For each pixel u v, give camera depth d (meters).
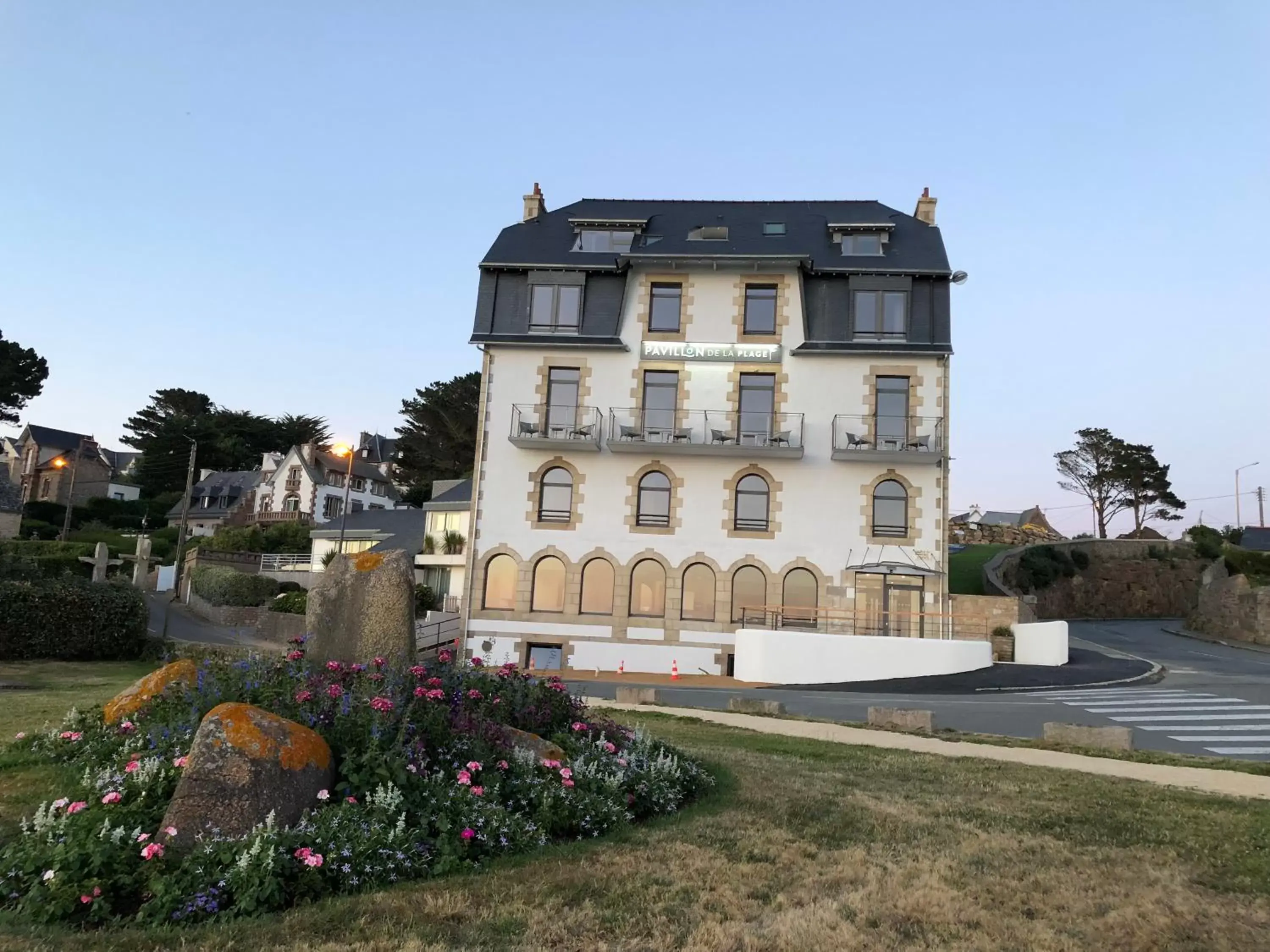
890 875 6.03
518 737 7.95
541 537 29.25
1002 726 15.75
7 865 5.15
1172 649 32.22
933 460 28.00
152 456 85.00
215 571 43.50
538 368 30.06
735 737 13.11
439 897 5.19
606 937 4.75
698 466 29.12
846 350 28.67
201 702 7.54
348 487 34.41
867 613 27.72
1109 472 71.06
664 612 28.50
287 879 5.15
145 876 5.04
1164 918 5.28
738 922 5.05
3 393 71.69
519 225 33.25
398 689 7.48
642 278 30.16
